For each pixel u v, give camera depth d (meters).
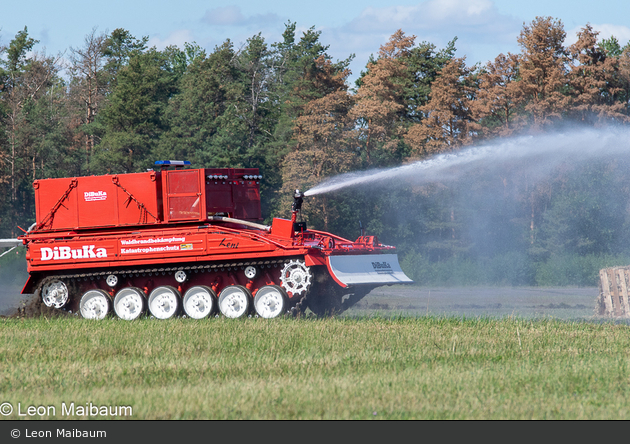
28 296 86.06
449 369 29.02
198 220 51.00
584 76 149.50
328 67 160.75
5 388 26.64
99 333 40.00
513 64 149.75
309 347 34.53
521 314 58.78
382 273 51.44
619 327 43.59
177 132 182.62
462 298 83.31
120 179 52.38
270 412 22.83
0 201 181.12
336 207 145.12
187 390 25.44
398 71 158.88
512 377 27.53
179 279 51.44
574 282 131.50
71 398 24.72
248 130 193.25
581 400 24.33
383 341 36.41
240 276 51.41
